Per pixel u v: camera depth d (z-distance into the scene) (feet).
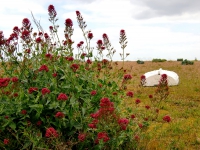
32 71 14.29
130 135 14.53
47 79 14.20
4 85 11.66
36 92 13.53
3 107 12.51
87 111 13.70
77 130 13.34
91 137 12.83
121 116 15.35
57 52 15.55
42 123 12.93
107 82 15.89
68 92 14.14
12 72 14.73
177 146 16.80
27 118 12.77
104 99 10.68
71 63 15.46
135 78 48.39
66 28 16.08
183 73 58.29
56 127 13.00
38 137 11.62
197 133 19.47
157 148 16.11
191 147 17.22
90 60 16.96
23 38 14.47
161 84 15.65
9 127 12.64
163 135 18.62
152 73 40.45
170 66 73.92
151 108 23.97
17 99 12.51
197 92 34.76
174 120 22.57
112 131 12.00
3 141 12.50
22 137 12.52
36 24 16.66
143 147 15.60
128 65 75.51
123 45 17.60
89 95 14.64
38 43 15.70
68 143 12.07
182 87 38.27
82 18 16.69
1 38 14.03
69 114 12.68
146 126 15.94
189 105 27.96
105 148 12.28
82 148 12.98
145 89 36.19
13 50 14.37
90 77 16.05
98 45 17.58
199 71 61.21
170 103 28.48
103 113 10.66
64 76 14.20
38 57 15.53
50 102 12.96
